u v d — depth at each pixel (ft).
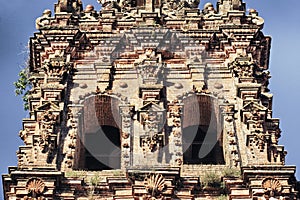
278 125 231.71
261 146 223.10
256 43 251.60
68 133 228.84
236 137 227.81
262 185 211.82
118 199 212.23
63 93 236.43
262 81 245.04
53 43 250.98
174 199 213.25
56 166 220.43
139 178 213.25
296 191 212.84
